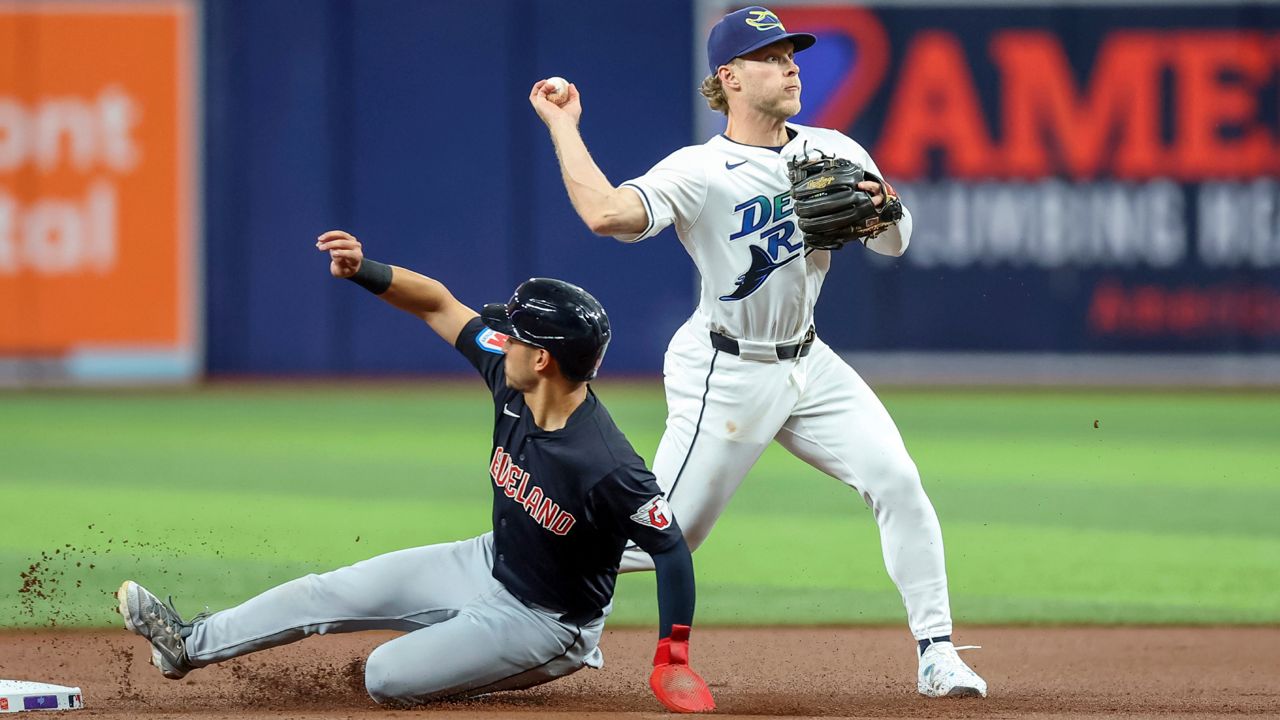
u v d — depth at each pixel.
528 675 16.61
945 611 17.75
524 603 16.42
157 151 63.44
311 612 16.73
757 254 17.14
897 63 63.59
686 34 63.88
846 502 36.12
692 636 22.28
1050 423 51.19
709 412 17.53
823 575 27.31
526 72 63.75
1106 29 63.19
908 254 63.81
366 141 63.94
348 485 37.59
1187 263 63.44
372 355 64.94
